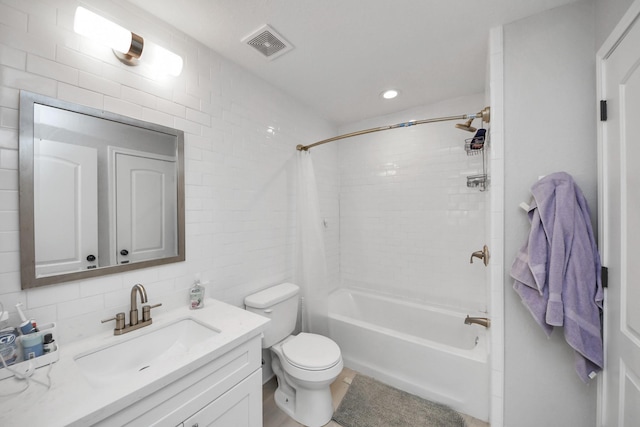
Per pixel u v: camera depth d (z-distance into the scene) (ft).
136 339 3.59
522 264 3.93
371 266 8.91
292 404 5.39
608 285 3.36
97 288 3.53
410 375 5.96
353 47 5.02
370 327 6.59
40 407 2.17
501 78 4.35
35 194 3.01
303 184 7.06
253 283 5.94
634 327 2.85
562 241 3.54
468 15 4.18
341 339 7.01
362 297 8.77
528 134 4.15
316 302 7.04
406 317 7.88
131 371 3.43
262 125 6.20
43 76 3.07
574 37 3.90
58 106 3.17
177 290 4.46
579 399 3.84
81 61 3.38
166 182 4.29
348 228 9.39
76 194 3.33
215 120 5.11
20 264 2.91
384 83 6.44
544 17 4.08
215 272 5.10
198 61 4.81
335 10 4.08
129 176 3.84
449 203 7.49
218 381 3.26
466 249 7.25
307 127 7.80
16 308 2.87
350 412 5.32
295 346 5.44
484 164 6.23
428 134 7.78
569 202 3.58
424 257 7.91
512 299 4.26
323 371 4.79
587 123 3.80
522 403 4.20
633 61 2.81
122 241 3.76
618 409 3.14
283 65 5.63
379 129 6.08
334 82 6.38
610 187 3.34
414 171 8.04
